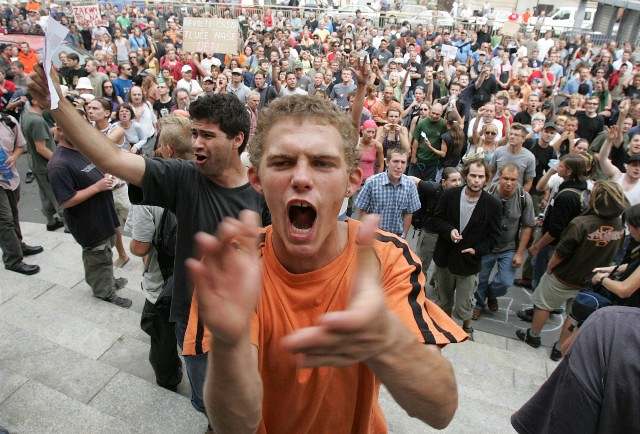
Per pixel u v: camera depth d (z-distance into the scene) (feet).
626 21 81.10
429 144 23.40
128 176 6.84
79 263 17.35
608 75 48.11
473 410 11.14
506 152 19.69
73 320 13.23
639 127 23.20
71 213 13.14
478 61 48.80
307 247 3.34
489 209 13.25
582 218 13.14
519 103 32.81
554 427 4.14
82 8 50.60
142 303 14.90
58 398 9.58
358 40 55.42
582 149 20.63
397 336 2.40
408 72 36.96
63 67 30.68
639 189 17.19
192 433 9.28
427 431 10.23
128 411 9.75
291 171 3.24
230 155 7.49
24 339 11.73
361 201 15.57
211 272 2.25
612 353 3.84
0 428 8.06
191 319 3.80
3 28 56.70
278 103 3.41
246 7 71.26
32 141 19.21
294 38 58.75
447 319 3.54
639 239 10.23
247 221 2.26
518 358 14.20
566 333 13.84
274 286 3.55
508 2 90.48
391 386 2.58
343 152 3.36
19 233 17.30
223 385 2.57
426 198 16.43
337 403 3.61
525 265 19.27
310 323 3.50
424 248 16.92
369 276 2.32
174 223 8.96
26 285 14.99
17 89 29.84
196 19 36.06
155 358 10.30
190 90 32.35
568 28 75.97
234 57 42.91
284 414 3.64
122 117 21.45
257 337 3.39
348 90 31.63
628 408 3.74
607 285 9.82
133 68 38.58
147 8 69.41
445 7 89.56
